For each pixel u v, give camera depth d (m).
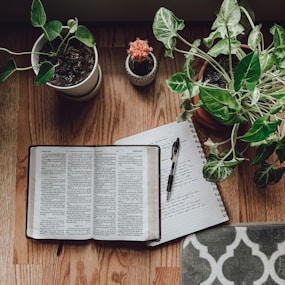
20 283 1.36
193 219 1.33
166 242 1.34
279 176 1.22
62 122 1.38
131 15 1.37
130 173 1.35
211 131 1.36
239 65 1.00
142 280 1.35
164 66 1.38
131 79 1.34
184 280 1.33
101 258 1.35
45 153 1.36
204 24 1.39
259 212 1.35
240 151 1.36
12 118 1.39
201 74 1.25
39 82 1.16
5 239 1.36
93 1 1.32
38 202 1.35
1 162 1.38
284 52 1.07
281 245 1.34
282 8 1.34
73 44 1.27
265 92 1.15
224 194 1.36
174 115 1.38
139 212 1.34
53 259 1.36
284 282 1.33
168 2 1.32
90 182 1.36
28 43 1.41
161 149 1.35
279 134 1.18
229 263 1.33
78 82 1.26
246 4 1.21
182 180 1.34
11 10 1.36
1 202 1.37
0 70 1.19
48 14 1.37
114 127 1.38
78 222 1.35
